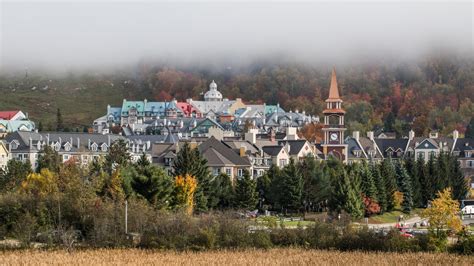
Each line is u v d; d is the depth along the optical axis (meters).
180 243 137.62
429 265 119.12
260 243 140.50
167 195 173.50
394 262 121.38
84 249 134.38
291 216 199.88
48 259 119.12
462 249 137.12
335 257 126.00
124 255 125.88
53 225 152.25
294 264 117.88
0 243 140.75
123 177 174.12
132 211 150.38
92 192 166.75
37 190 176.12
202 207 188.00
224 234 142.12
